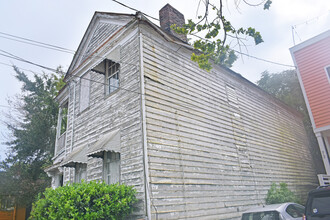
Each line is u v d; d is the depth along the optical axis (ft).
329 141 43.78
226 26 18.83
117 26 36.29
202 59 21.98
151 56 29.81
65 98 48.16
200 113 33.53
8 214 59.93
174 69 32.27
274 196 37.93
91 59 38.34
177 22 39.81
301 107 77.00
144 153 24.35
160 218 22.95
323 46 42.83
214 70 40.16
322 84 41.75
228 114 39.17
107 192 22.38
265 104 52.29
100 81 35.76
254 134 43.78
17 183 61.62
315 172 60.90
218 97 38.45
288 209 22.65
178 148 27.99
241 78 45.47
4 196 60.80
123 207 21.99
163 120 27.78
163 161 25.71
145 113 26.13
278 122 54.54
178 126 29.30
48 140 72.95
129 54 30.48
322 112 40.98
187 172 27.68
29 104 76.23
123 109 28.78
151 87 28.09
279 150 49.62
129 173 25.29
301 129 65.72
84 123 36.52
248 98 46.93
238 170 35.70
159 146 26.02
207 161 31.09
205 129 33.14
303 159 58.03
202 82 36.32
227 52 20.33
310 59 43.83
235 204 32.09
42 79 82.48
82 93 39.81
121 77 30.71
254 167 39.55
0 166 63.82
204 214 27.22
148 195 22.90
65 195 21.83
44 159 69.56
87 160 33.09
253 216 22.62
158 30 31.04
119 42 33.04
